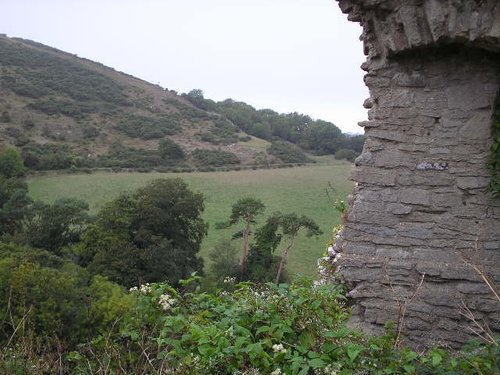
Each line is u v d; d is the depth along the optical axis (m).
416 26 4.19
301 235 27.41
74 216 27.09
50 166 47.22
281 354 2.68
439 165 4.46
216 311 3.22
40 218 27.22
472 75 4.38
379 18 4.43
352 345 2.64
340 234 5.22
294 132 71.56
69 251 24.95
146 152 55.66
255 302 3.19
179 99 80.06
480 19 3.87
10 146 47.81
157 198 24.59
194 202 26.06
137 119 66.06
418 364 2.86
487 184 4.35
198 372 2.76
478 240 4.36
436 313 4.39
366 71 4.75
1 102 58.62
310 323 2.99
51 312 9.19
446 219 4.44
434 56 4.44
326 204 37.31
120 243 22.83
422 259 4.47
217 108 80.69
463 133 4.41
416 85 4.50
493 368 2.71
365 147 4.68
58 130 57.03
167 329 2.92
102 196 39.75
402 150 4.55
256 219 32.22
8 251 17.42
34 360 3.53
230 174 49.78
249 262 23.44
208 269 25.39
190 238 26.58
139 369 3.19
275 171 51.41
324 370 2.59
